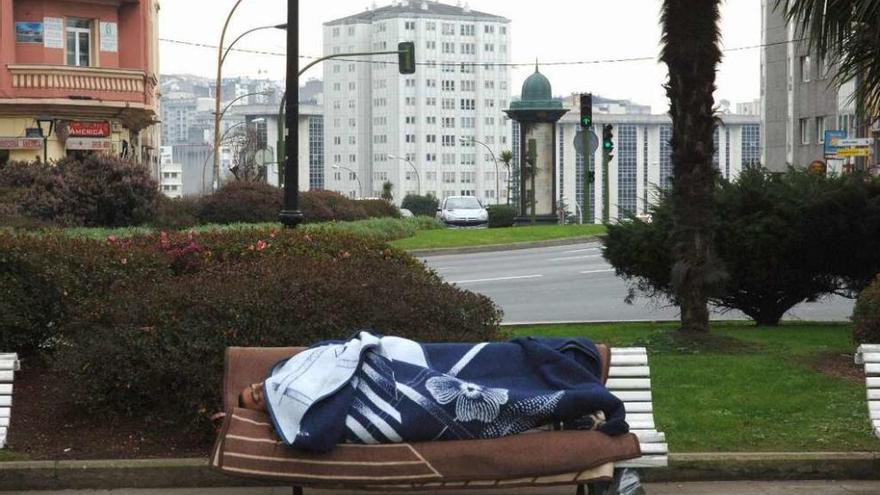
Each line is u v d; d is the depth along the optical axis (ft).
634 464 23.24
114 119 137.90
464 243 120.06
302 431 20.54
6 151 130.21
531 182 168.45
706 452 26.08
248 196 115.85
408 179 550.77
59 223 90.84
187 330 27.37
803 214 47.21
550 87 169.89
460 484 20.80
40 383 31.89
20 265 33.01
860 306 34.32
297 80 62.90
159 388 27.68
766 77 230.89
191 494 24.47
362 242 36.32
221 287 28.25
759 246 47.52
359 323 27.91
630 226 49.55
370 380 21.30
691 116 40.78
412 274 31.99
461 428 21.08
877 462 25.46
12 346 32.96
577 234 130.41
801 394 32.24
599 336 44.32
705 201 41.11
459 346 22.26
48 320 33.27
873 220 47.06
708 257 41.32
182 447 27.02
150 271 33.73
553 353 22.07
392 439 20.94
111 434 27.81
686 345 40.55
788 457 25.57
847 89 186.29
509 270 91.45
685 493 24.63
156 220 99.35
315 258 32.78
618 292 73.67
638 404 24.08
